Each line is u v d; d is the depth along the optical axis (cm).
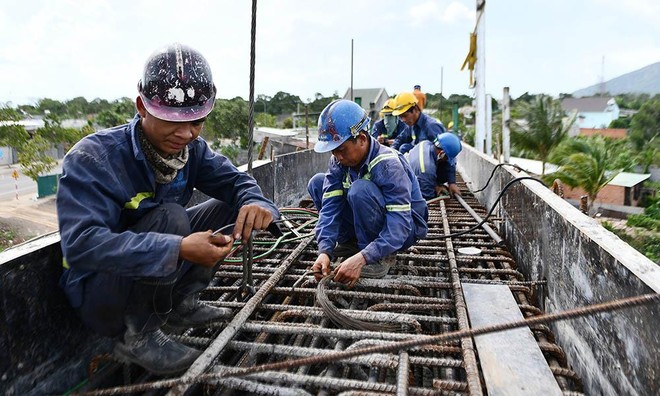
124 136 180
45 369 180
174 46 170
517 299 266
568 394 169
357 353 143
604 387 184
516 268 331
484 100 988
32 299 175
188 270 198
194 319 211
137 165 180
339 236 300
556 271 250
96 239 153
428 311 262
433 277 283
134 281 169
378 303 249
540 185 315
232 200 224
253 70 235
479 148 996
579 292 214
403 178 262
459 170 920
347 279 243
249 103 238
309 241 338
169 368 179
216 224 227
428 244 355
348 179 278
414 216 290
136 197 183
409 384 175
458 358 210
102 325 176
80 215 156
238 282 288
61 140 3478
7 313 164
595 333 194
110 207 165
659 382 141
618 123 6303
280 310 237
